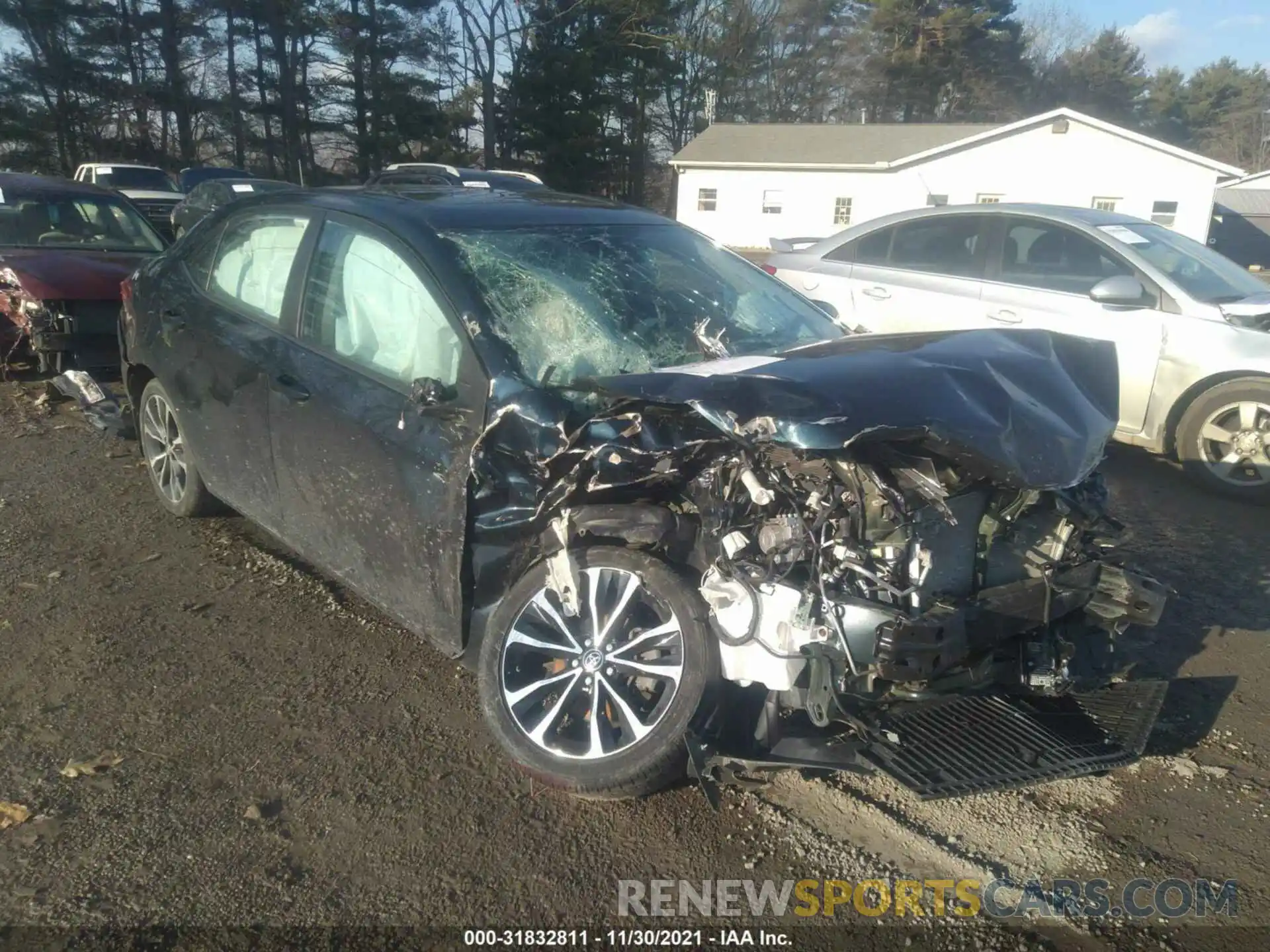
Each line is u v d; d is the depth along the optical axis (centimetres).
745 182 3838
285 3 4169
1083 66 6769
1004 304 688
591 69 4225
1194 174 3170
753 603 292
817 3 5712
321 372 389
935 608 285
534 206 425
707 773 293
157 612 433
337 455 377
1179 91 7488
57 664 389
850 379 297
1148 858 295
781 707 297
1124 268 649
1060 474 294
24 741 339
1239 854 296
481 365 331
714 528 300
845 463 289
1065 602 307
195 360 462
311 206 426
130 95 4119
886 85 5734
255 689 376
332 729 352
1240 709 374
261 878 281
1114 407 355
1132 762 304
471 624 337
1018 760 293
